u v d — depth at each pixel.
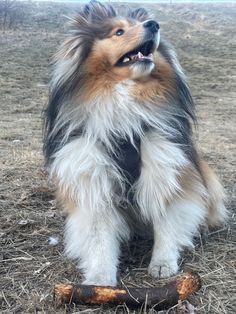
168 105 0.71
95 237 0.67
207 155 1.29
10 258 0.72
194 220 0.72
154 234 0.70
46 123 0.74
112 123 0.68
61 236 0.79
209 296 0.61
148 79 0.68
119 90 0.68
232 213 0.89
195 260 0.71
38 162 1.16
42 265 0.69
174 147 0.69
